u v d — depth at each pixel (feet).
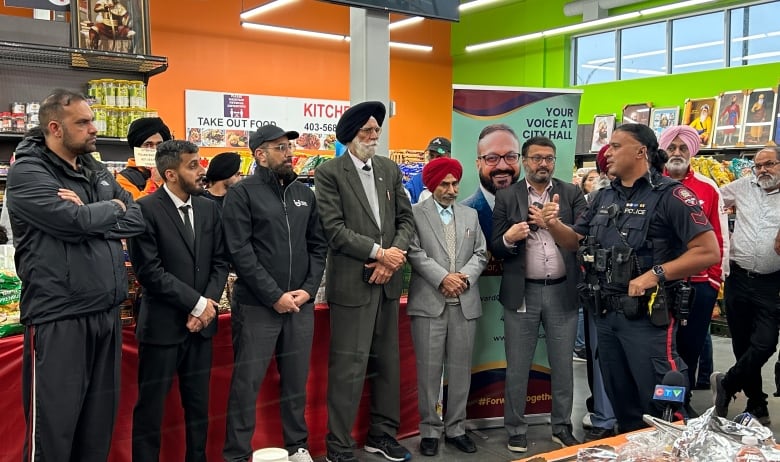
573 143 12.38
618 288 8.69
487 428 11.74
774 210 11.75
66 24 15.05
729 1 30.66
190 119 32.91
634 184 8.78
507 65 35.50
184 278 8.71
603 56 36.50
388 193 10.48
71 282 7.40
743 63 30.83
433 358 10.65
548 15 36.29
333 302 9.99
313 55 35.55
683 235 8.28
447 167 10.66
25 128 14.16
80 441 7.71
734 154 27.45
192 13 31.91
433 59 32.91
